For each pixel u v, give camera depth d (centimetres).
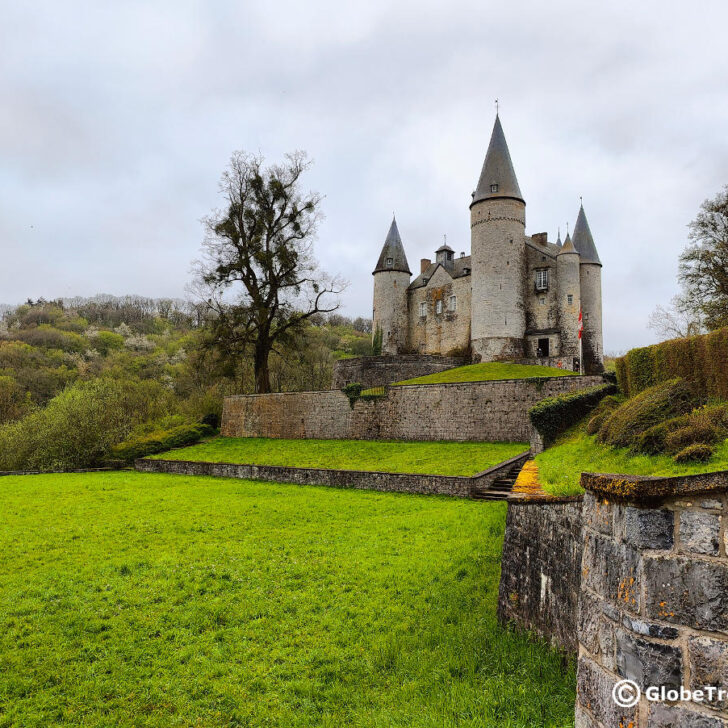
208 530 1609
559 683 647
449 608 950
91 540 1525
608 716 402
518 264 4822
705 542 352
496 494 1808
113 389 4244
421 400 3114
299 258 4294
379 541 1384
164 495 2203
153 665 857
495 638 810
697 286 3509
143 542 1498
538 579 786
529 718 597
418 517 1588
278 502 1956
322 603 1037
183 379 5972
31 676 827
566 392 2638
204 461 3266
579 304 4775
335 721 691
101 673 838
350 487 2231
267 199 4275
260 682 798
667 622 361
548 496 755
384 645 857
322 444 3334
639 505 385
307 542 1438
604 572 426
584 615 456
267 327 4306
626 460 1173
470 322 5381
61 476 3025
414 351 5916
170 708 752
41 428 3575
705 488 349
